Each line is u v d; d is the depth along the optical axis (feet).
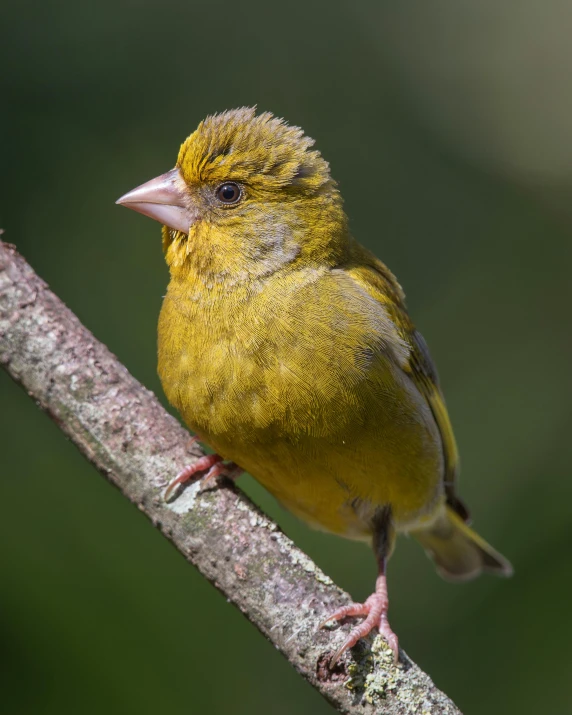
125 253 41.14
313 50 49.55
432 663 37.81
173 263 30.14
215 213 29.60
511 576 38.19
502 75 57.06
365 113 49.65
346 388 27.99
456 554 39.24
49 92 41.39
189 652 33.24
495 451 43.16
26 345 27.68
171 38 45.39
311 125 48.37
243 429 28.17
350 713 25.88
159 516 27.45
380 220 48.29
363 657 26.30
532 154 53.83
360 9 51.98
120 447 27.61
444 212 49.26
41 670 31.32
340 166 48.34
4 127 40.14
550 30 58.70
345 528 31.76
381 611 27.32
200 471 27.94
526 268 48.57
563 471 41.93
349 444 28.37
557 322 47.06
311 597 26.43
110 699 31.55
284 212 29.73
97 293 40.16
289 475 29.12
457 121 52.80
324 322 28.45
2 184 39.47
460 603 39.11
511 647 36.83
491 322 46.83
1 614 31.60
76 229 40.60
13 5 41.75
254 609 26.50
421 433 30.17
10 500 33.78
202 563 27.07
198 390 28.48
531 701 35.58
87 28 43.11
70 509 34.35
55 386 27.66
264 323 28.40
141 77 43.91
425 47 54.44
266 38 48.47
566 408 44.34
